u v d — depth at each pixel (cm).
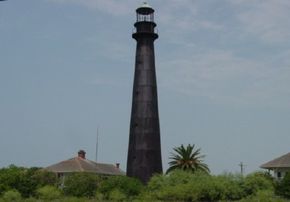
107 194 5428
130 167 6050
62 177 8025
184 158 7556
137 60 6341
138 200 5153
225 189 5456
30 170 6241
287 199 5406
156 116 6197
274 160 7506
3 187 5625
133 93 6291
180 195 5300
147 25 6350
